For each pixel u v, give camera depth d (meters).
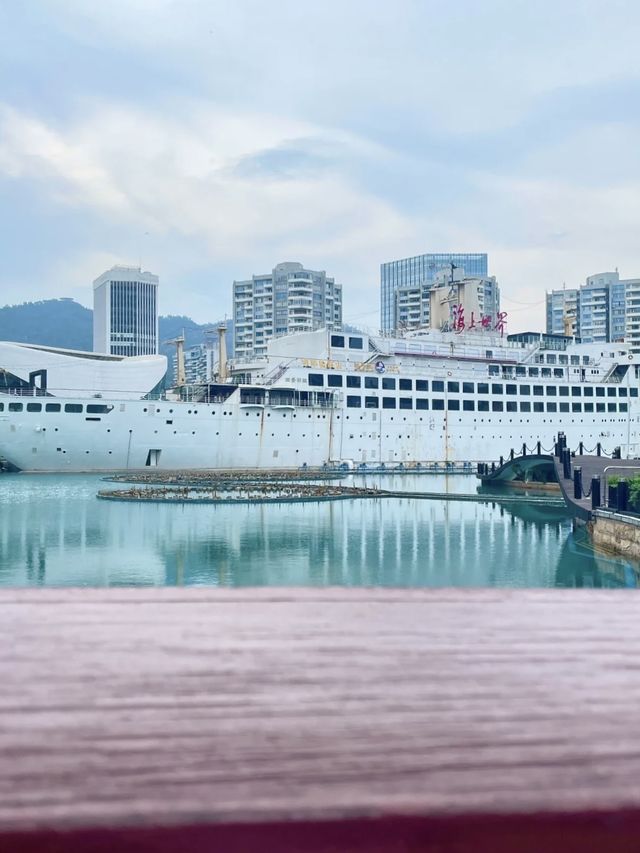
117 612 2.01
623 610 2.10
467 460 72.44
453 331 87.06
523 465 56.94
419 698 1.56
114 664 1.67
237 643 1.80
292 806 1.25
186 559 27.33
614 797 1.29
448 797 1.27
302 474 59.44
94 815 1.21
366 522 37.09
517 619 2.02
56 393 64.31
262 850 1.22
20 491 47.12
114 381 66.06
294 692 1.57
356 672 1.65
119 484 51.25
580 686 1.63
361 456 67.56
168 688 1.56
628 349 89.88
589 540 30.33
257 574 24.97
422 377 70.62
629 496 30.20
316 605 2.11
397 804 1.25
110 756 1.34
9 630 1.85
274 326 152.25
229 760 1.35
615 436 80.31
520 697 1.57
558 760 1.38
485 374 77.75
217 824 1.22
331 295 154.88
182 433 59.97
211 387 64.44
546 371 82.12
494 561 27.70
